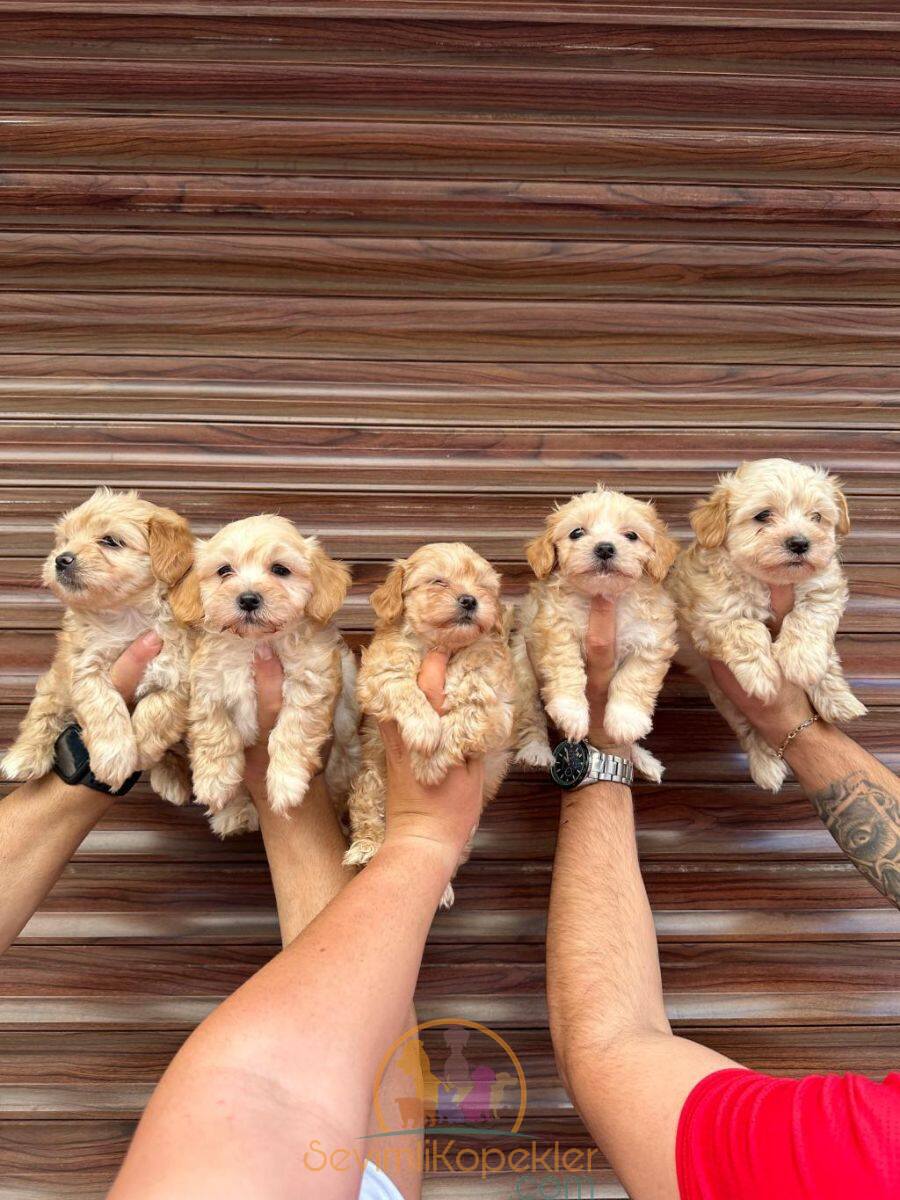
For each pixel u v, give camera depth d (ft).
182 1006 2.84
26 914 2.41
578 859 2.36
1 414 3.03
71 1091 2.78
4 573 2.98
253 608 2.33
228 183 2.93
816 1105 1.41
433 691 2.23
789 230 3.06
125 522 2.49
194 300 3.05
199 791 2.40
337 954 1.55
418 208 2.98
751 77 3.00
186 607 2.44
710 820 2.98
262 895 2.91
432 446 3.08
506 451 3.08
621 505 2.60
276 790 2.35
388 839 2.10
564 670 2.56
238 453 3.05
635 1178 1.58
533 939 2.90
